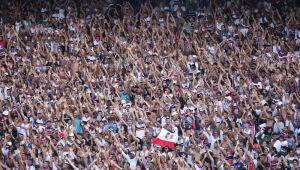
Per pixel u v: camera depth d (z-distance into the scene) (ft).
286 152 375.04
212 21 450.71
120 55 430.61
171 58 426.10
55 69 421.18
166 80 411.95
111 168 360.48
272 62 426.92
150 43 438.40
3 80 412.98
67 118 389.19
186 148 372.38
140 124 385.29
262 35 442.50
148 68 419.33
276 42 438.40
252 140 378.32
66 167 361.92
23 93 404.77
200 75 416.67
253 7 460.55
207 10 456.04
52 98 401.70
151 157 364.99
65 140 376.48
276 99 402.93
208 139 378.94
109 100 399.85
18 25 451.53
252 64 423.64
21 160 366.02
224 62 425.69
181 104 398.01
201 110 392.27
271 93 405.18
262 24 454.40
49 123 386.11
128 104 399.03
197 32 444.14
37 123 388.98
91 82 409.69
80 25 449.48
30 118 391.65
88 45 437.99
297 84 416.05
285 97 403.34
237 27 449.89
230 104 398.21
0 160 370.53
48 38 440.45
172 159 362.53
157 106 394.11
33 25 450.30
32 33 445.78
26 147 371.56
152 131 382.42
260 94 406.82
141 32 444.14
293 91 408.87
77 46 435.94
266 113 390.01
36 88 411.34
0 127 388.16
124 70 422.00
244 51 433.48
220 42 442.50
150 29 447.83
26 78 416.26
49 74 415.44
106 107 395.14
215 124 383.45
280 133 385.50
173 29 446.19
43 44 437.58
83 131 383.04
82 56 428.56
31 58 428.97
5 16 457.27
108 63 424.46
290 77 413.39
